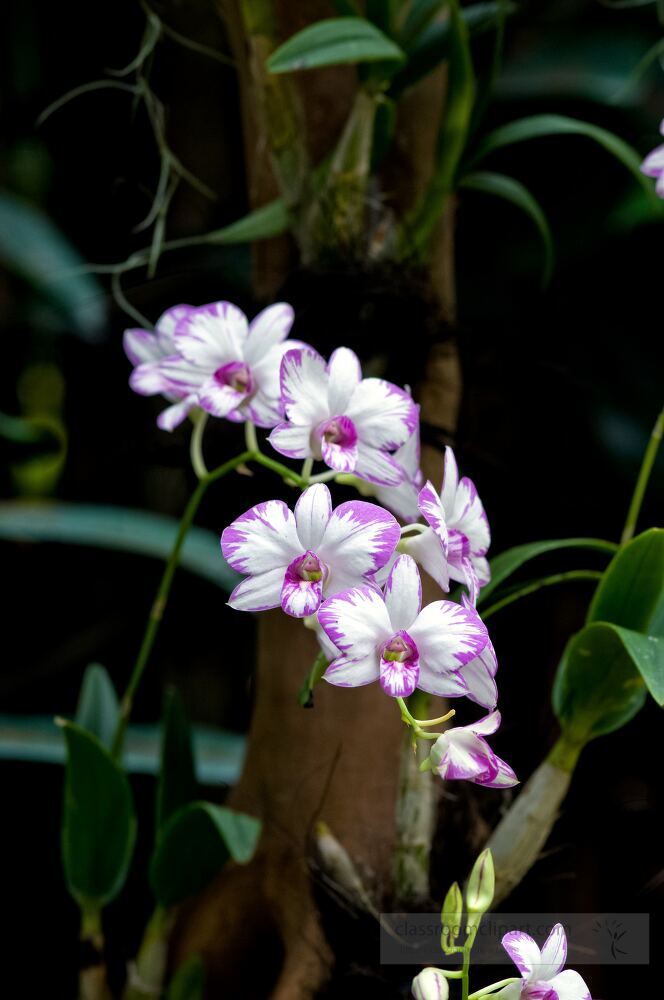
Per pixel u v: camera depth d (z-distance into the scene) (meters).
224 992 1.11
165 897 1.08
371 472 0.94
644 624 0.99
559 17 1.51
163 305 1.27
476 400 1.19
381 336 1.07
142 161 1.51
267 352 0.98
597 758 1.18
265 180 1.13
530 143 1.52
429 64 1.07
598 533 1.31
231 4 1.10
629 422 1.50
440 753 0.89
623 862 1.20
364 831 1.07
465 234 1.54
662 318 1.52
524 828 1.02
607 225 1.47
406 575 0.89
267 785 1.10
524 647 1.22
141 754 1.30
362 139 1.05
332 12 1.08
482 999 0.92
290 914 1.09
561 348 1.50
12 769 1.44
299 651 1.09
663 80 1.46
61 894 1.38
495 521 1.20
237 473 1.10
